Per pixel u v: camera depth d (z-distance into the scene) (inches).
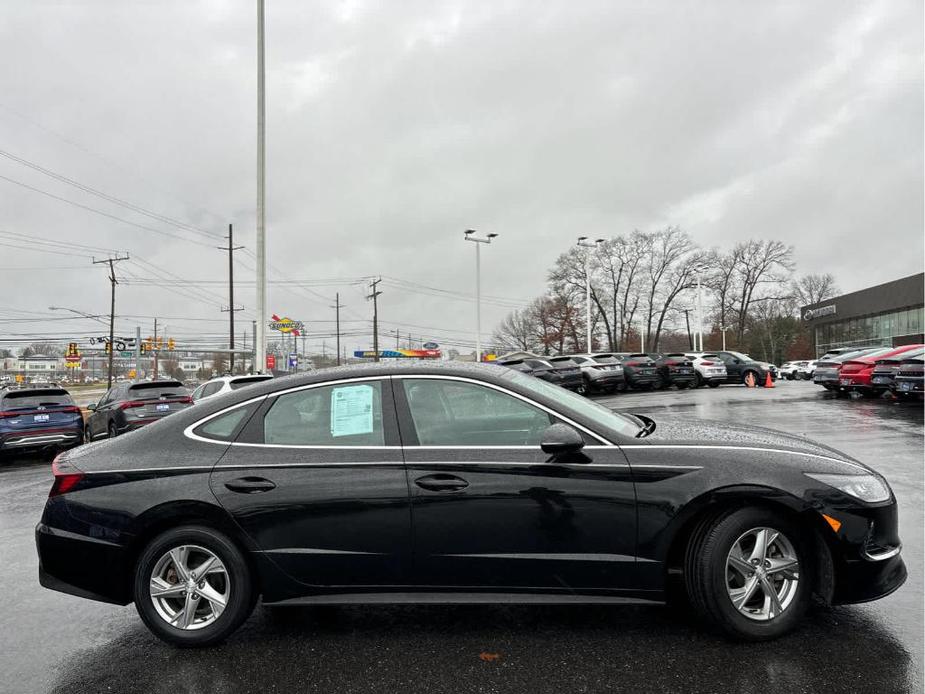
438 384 130.8
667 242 2212.1
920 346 599.8
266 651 122.1
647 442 123.9
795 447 127.1
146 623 124.1
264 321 764.0
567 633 125.0
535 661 113.8
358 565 121.9
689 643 118.9
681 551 122.8
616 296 2273.6
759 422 468.4
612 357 904.9
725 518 117.1
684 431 136.3
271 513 121.8
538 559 119.0
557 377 836.0
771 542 118.3
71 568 125.0
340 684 108.2
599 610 136.3
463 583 121.5
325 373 135.1
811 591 119.6
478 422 127.8
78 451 138.2
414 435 126.2
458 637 125.2
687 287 2223.2
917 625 123.5
